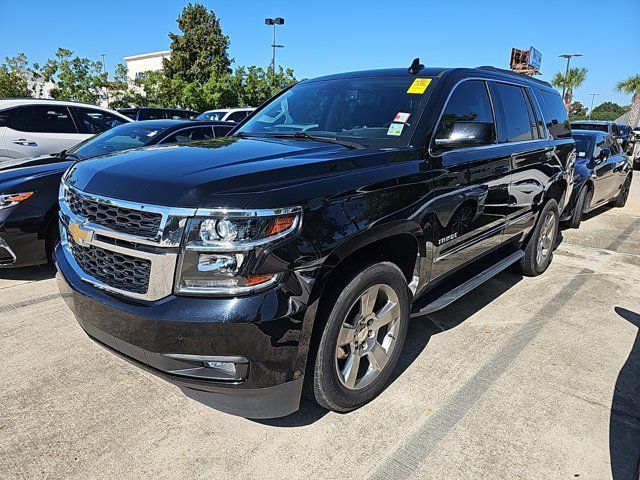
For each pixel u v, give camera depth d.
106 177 2.46
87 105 8.12
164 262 2.15
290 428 2.64
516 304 4.44
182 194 2.15
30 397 2.85
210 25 43.47
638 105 41.12
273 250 2.13
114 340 2.39
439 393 2.98
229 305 2.10
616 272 5.50
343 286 2.47
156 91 25.38
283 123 3.81
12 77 25.27
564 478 2.32
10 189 4.40
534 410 2.83
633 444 2.56
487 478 2.31
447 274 3.50
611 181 8.80
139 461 2.37
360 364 2.93
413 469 2.36
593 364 3.37
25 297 4.29
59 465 2.33
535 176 4.48
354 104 3.56
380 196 2.62
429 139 3.12
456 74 3.57
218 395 2.40
